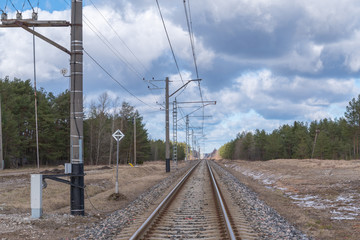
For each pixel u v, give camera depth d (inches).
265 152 4953.3
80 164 481.1
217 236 327.9
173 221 406.6
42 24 472.7
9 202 555.2
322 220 455.2
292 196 735.7
